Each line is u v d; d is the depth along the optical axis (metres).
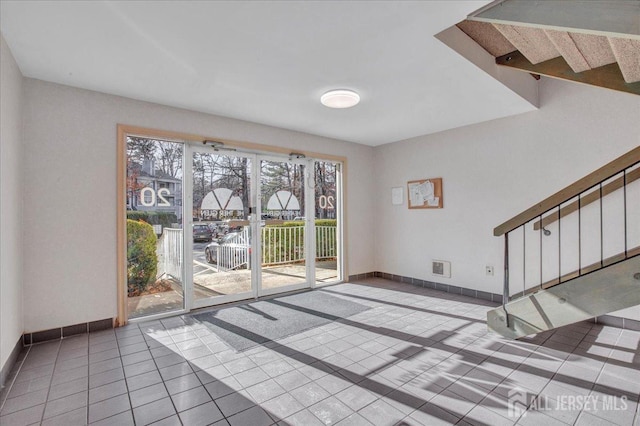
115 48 2.21
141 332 2.87
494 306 3.60
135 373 2.14
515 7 1.74
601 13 1.52
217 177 3.78
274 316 3.30
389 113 3.61
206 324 3.08
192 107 3.39
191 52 2.26
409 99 3.16
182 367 2.22
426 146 4.55
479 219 3.97
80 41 2.11
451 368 2.17
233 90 2.93
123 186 3.07
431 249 4.50
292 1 1.72
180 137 3.41
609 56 2.18
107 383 2.02
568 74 2.42
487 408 1.73
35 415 1.70
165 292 3.39
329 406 1.76
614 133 2.97
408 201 4.79
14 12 1.80
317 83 2.78
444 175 4.34
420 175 4.63
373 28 1.98
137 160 3.24
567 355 2.35
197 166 3.62
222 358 2.35
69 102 2.81
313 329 2.92
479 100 3.19
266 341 2.66
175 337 2.75
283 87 2.87
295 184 4.48
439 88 2.89
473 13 1.85
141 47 2.19
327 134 4.56
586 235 3.13
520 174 3.60
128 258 3.18
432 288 4.48
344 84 2.80
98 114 2.95
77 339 2.71
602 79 2.32
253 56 2.32
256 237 4.07
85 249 2.86
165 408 1.76
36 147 2.65
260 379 2.05
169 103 3.27
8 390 1.94
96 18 1.87
